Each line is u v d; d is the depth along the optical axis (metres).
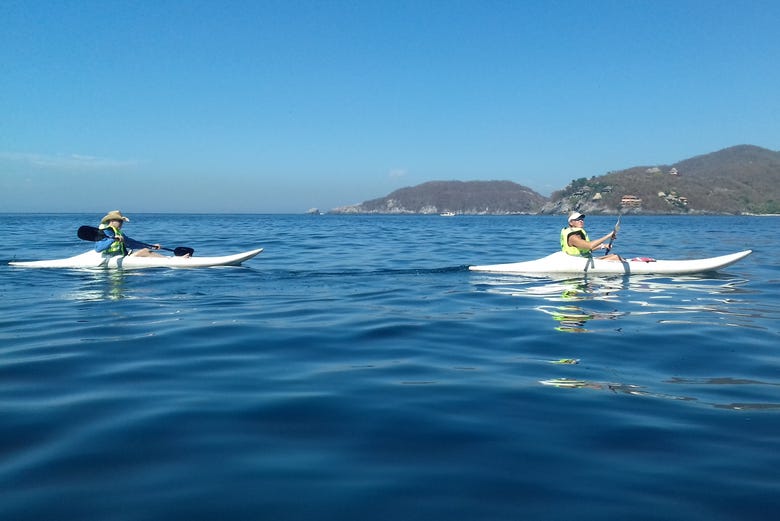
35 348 5.40
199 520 2.40
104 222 12.14
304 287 9.66
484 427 3.48
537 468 2.92
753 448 3.16
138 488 2.67
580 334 6.14
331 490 2.67
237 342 5.74
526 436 3.34
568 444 3.23
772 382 4.45
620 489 2.70
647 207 166.88
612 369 4.81
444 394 4.11
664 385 4.37
